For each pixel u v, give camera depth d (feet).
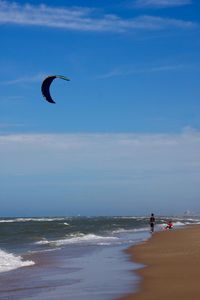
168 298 40.01
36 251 90.63
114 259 72.13
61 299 41.63
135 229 194.29
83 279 52.65
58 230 190.90
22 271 61.46
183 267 58.29
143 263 65.00
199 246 87.30
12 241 126.11
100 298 41.22
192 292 42.11
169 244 95.45
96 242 112.47
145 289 44.37
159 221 345.10
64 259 74.49
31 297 43.39
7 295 44.88
